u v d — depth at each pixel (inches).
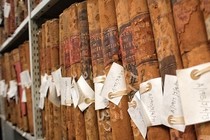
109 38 22.7
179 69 15.4
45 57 37.9
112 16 22.9
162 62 16.9
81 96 26.6
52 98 35.2
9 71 66.9
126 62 20.8
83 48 27.0
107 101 23.4
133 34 19.6
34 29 44.5
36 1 42.9
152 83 17.6
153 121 17.3
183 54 15.3
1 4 71.4
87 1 26.5
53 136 35.7
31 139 46.1
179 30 15.4
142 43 18.6
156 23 17.5
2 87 76.5
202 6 14.5
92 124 25.7
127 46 20.7
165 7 16.8
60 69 32.7
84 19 27.4
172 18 16.4
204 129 14.1
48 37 36.3
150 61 18.1
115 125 21.7
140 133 19.4
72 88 28.9
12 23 57.9
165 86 16.4
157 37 17.5
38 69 44.3
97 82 24.4
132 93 20.2
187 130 15.1
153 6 17.9
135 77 19.9
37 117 43.0
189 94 14.5
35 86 43.7
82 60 27.0
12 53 63.0
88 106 26.0
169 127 16.5
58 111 34.7
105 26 23.2
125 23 20.9
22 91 52.2
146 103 17.9
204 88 14.1
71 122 29.6
